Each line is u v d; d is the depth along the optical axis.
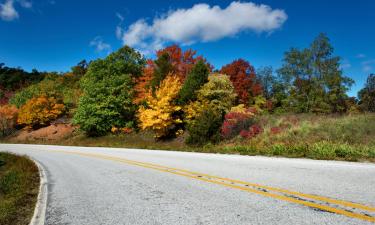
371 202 4.25
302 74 33.28
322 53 31.38
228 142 18.91
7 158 19.12
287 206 4.36
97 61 36.72
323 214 3.89
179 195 5.63
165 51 33.91
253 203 4.67
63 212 5.10
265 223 3.74
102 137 33.81
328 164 7.99
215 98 25.25
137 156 14.53
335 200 4.45
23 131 47.97
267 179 6.42
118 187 6.94
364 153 9.71
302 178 6.25
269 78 46.78
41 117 45.50
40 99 46.25
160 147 21.06
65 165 12.98
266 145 15.56
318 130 16.00
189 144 20.47
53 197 6.43
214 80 25.28
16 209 5.79
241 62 39.12
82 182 8.11
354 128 14.73
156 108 25.69
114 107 34.19
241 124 20.03
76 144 32.22
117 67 36.44
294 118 19.62
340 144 11.80
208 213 4.36
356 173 6.47
